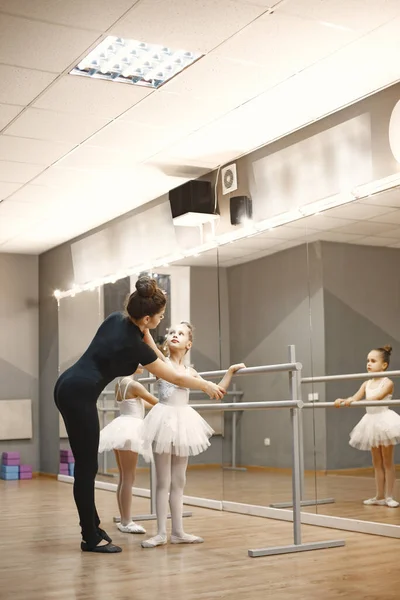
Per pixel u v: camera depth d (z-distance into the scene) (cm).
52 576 341
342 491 479
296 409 397
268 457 547
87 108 500
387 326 461
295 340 536
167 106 500
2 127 533
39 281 973
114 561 371
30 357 961
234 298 604
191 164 630
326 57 428
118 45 422
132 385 452
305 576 332
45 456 936
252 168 597
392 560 365
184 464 427
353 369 483
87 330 846
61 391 384
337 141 509
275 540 429
